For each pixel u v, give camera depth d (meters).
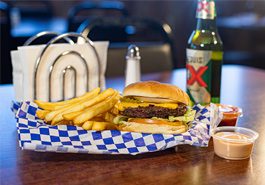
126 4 6.58
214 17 1.64
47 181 1.01
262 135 1.41
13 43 3.93
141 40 5.70
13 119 1.60
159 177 1.03
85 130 1.25
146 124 1.23
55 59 1.67
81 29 2.81
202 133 1.26
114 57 2.86
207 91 1.64
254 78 2.54
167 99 1.27
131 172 1.06
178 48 6.82
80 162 1.13
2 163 1.12
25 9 5.95
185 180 1.02
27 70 1.61
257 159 1.17
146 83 1.31
